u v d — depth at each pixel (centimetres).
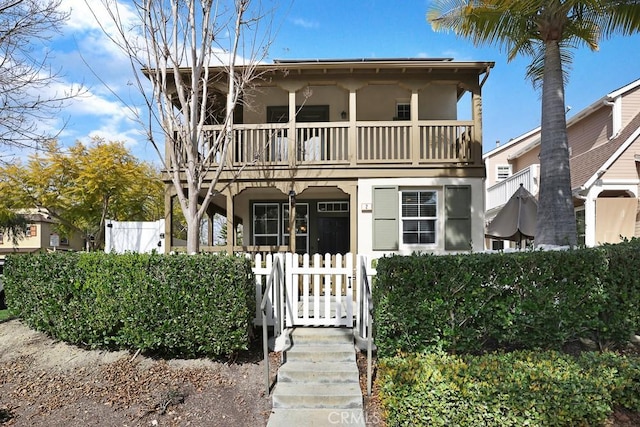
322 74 1038
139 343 555
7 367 572
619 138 1202
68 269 614
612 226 1111
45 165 1633
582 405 374
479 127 1034
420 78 1037
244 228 1300
